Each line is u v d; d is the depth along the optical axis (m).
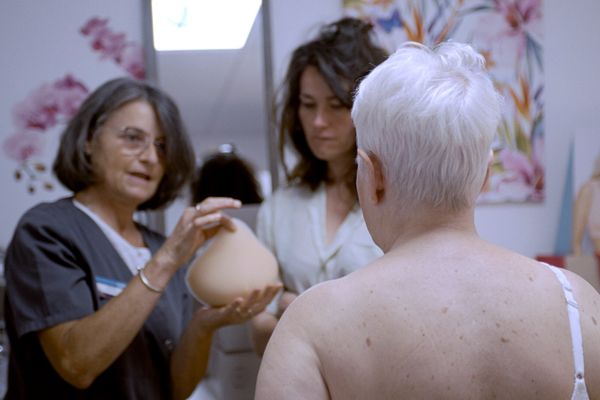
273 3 2.00
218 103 1.99
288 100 1.52
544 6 2.20
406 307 0.67
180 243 1.16
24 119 1.88
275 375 0.68
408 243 0.72
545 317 0.67
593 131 2.19
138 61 1.95
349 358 0.67
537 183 2.20
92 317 1.12
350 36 1.41
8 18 1.87
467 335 0.65
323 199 1.49
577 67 2.23
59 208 1.28
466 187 0.71
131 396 1.23
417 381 0.65
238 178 1.95
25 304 1.16
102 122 1.29
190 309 1.50
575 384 0.65
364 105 0.74
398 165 0.71
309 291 0.73
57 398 1.20
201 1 1.96
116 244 1.32
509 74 2.17
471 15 2.13
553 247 2.22
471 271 0.68
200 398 1.88
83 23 1.91
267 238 1.53
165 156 1.37
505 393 0.64
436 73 0.71
